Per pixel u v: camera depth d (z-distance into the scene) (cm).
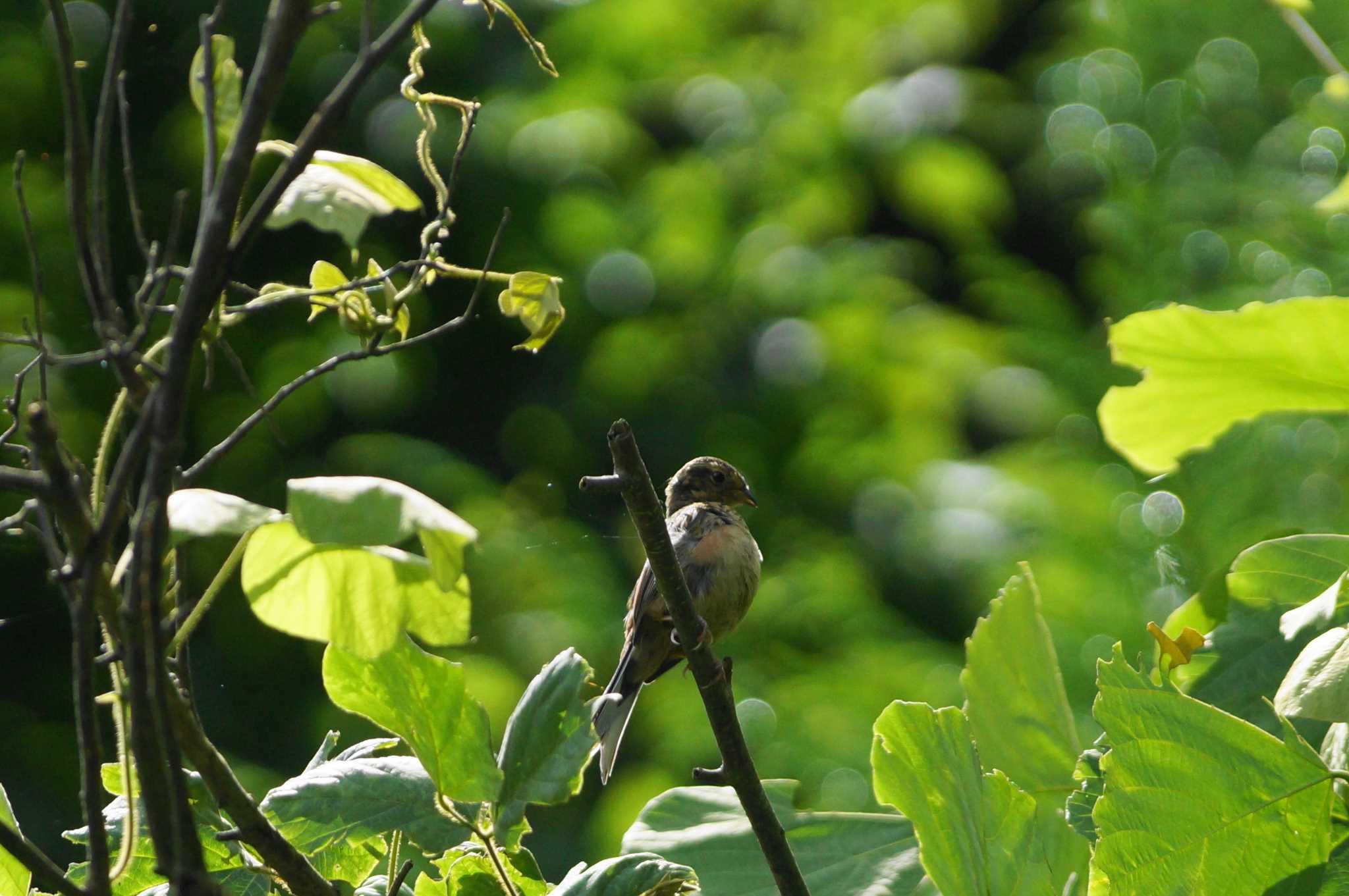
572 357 1595
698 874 329
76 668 210
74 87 226
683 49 1697
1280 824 261
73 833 307
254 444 1367
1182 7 1307
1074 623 1030
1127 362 223
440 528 212
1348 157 1144
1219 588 326
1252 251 1142
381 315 269
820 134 1638
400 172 1416
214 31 239
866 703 1239
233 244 220
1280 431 846
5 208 1277
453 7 1495
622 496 288
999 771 325
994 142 1722
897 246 1716
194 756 249
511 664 1286
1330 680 252
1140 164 1274
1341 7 1100
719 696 296
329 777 297
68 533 210
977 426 1684
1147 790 266
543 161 1541
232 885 299
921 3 1705
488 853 292
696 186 1627
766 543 1520
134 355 219
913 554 1402
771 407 1605
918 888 319
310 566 240
